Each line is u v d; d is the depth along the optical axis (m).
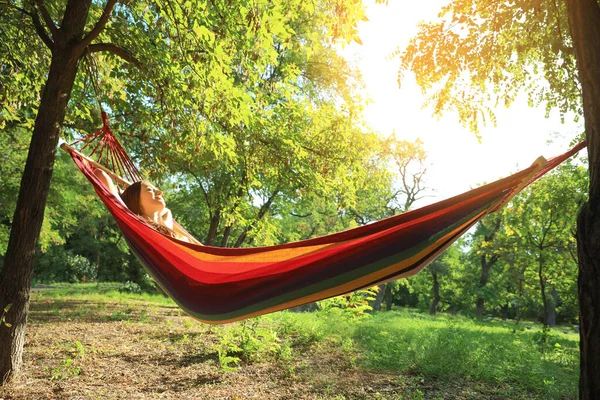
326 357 7.96
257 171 10.38
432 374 7.08
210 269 3.70
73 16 6.56
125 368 7.00
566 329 36.50
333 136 11.73
